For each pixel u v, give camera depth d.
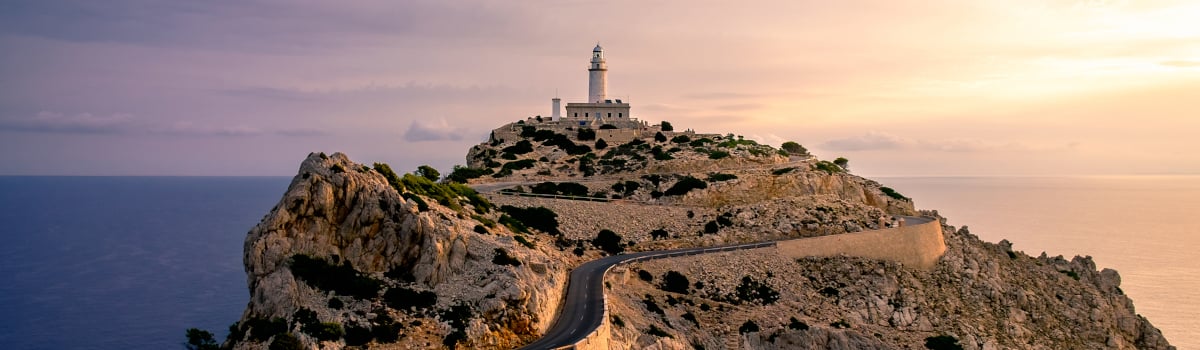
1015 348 109.81
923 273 124.62
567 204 130.50
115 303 169.88
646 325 90.50
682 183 141.12
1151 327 128.12
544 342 75.19
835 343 100.12
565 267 103.12
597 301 88.44
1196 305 177.12
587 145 175.12
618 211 130.12
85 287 187.75
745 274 112.31
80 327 149.75
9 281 194.62
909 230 126.06
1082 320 122.81
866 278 116.38
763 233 126.62
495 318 76.75
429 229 84.12
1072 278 140.25
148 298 174.12
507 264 83.88
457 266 83.31
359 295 77.06
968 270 126.31
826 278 115.62
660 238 123.81
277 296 75.75
